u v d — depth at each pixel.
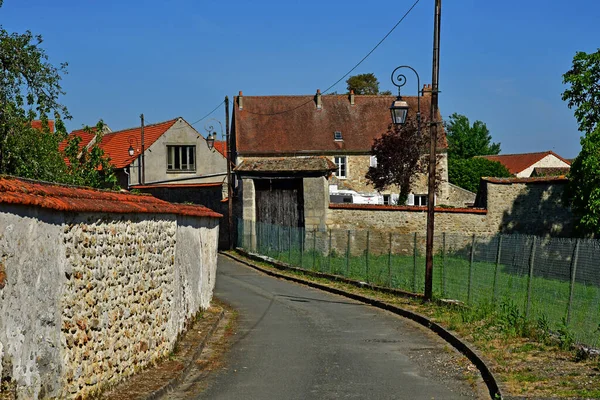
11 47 14.84
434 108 18.33
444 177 49.75
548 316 12.74
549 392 8.65
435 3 17.62
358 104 53.78
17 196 5.75
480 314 14.87
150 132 49.34
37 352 6.23
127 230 9.22
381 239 26.61
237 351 12.75
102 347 8.14
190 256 14.37
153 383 9.23
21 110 15.18
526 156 86.44
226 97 37.38
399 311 17.70
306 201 32.97
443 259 18.77
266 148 50.81
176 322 12.27
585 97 26.83
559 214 31.08
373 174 44.88
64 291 6.96
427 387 9.80
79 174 19.77
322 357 12.12
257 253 33.19
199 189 41.16
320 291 23.08
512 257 14.79
